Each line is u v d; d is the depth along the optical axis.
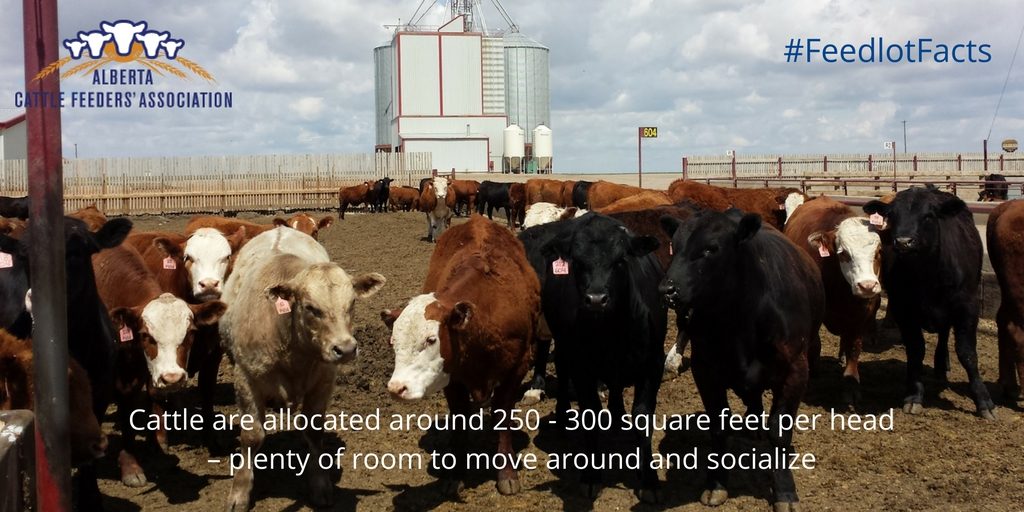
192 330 6.41
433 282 7.12
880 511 5.96
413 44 54.62
